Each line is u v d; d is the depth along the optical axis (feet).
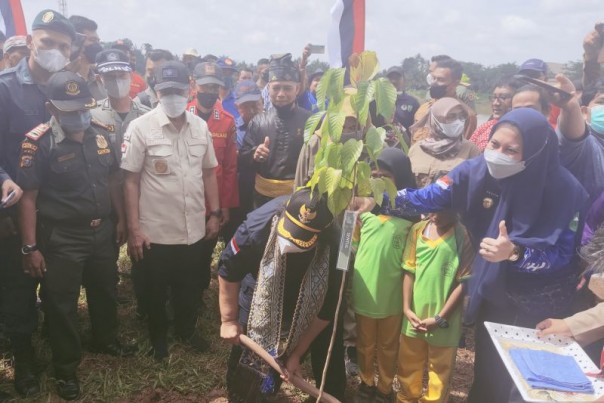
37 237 10.22
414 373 9.98
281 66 13.25
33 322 10.89
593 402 6.20
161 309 12.27
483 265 8.32
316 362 9.73
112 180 11.73
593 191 9.15
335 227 8.24
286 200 8.34
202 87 13.65
